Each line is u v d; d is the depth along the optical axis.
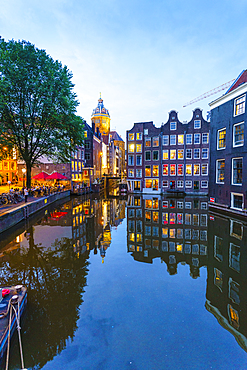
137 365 3.86
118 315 5.23
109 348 4.26
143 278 7.12
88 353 4.13
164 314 5.29
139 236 11.74
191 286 6.62
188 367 3.83
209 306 5.61
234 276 7.24
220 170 20.06
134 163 37.06
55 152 25.14
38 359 4.02
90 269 7.80
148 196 32.91
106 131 82.25
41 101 18.86
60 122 20.64
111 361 3.96
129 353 4.13
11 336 4.43
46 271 7.59
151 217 16.73
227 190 18.66
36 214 18.14
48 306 5.54
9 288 5.55
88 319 5.07
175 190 33.84
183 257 8.85
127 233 12.38
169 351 4.19
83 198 30.45
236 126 17.48
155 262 8.39
